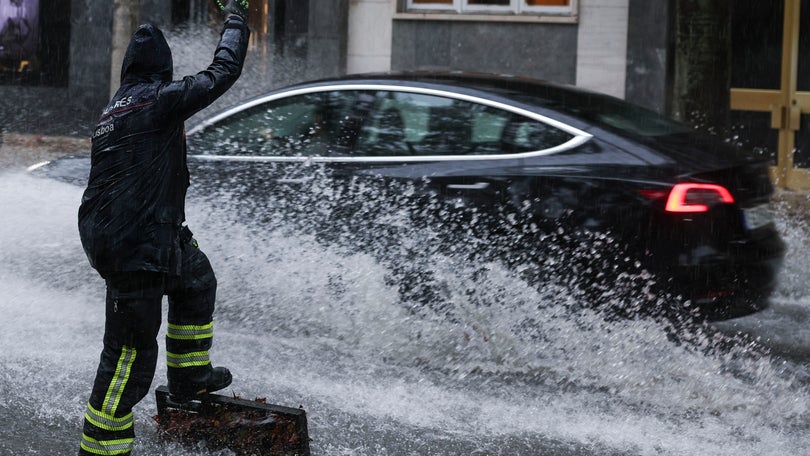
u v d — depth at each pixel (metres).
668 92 16.66
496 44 17.39
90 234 4.69
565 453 5.51
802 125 16.50
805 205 14.60
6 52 19.36
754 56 16.67
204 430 5.18
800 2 16.39
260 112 8.05
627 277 6.84
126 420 4.82
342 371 6.86
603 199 6.89
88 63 19.00
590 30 16.97
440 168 7.34
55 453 5.24
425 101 7.63
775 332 8.45
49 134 19.27
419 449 5.47
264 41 17.28
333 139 7.77
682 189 6.77
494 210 7.14
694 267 6.72
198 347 5.08
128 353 4.78
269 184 7.70
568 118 7.28
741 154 7.46
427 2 17.75
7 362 6.75
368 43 17.75
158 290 4.77
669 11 16.52
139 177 4.66
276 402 6.16
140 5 17.94
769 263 7.23
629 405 6.36
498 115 7.42
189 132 8.16
